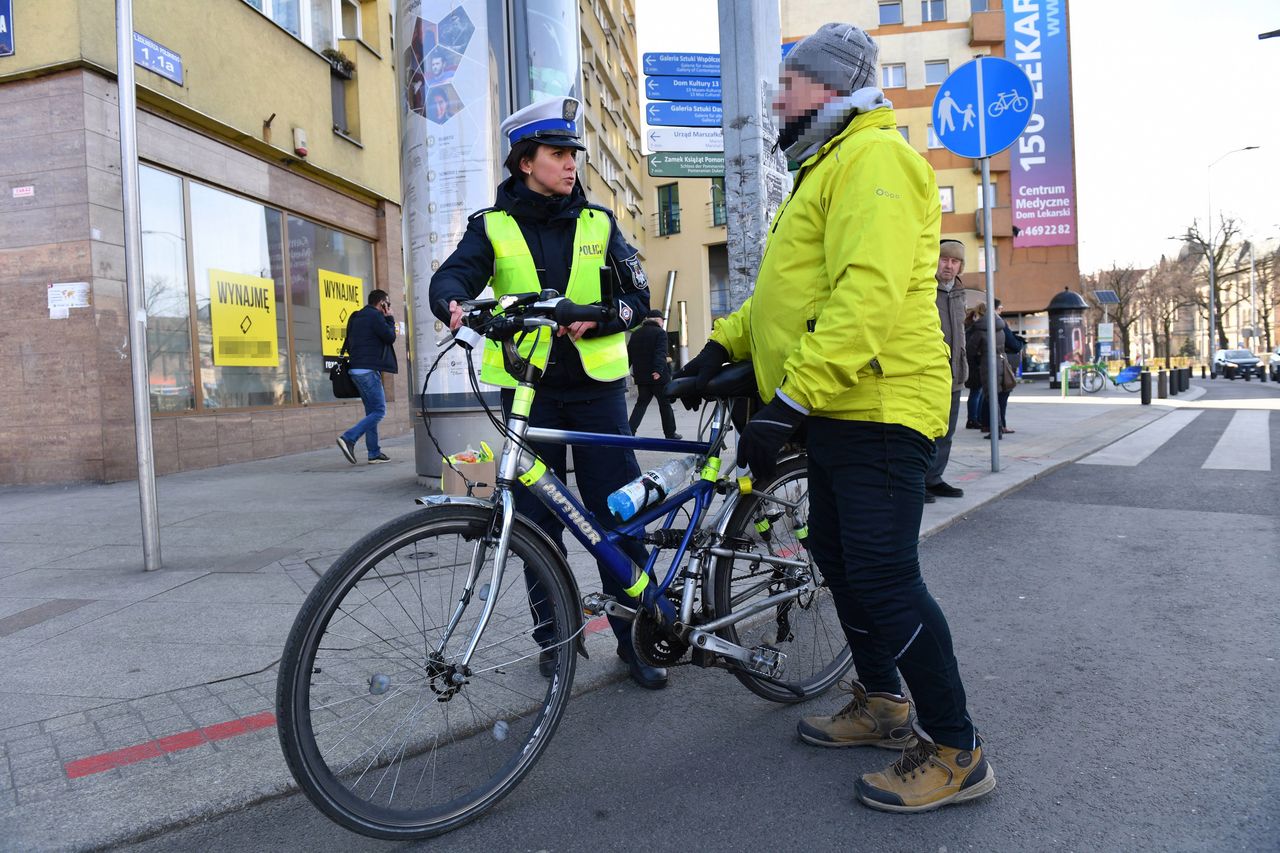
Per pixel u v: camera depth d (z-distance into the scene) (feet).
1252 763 7.77
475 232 9.18
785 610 9.52
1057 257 119.03
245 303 32.37
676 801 7.56
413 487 23.41
